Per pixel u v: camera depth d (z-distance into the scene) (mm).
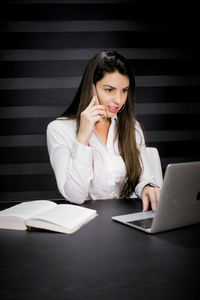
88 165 1670
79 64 3234
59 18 3195
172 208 1199
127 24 3242
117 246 1105
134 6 3234
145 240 1157
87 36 3225
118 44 3254
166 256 1025
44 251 1071
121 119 1973
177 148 3357
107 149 1957
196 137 3373
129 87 1890
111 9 3225
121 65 1726
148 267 949
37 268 950
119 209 1549
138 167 1955
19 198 3256
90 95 1834
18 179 3242
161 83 3297
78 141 1700
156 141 3330
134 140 1974
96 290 826
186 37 3289
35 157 3244
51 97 3230
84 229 1275
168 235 1211
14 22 3156
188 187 1211
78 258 1014
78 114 1876
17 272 926
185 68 3311
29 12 3164
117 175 1951
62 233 1236
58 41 3205
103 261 991
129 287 839
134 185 1971
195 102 3346
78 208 1433
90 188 1957
